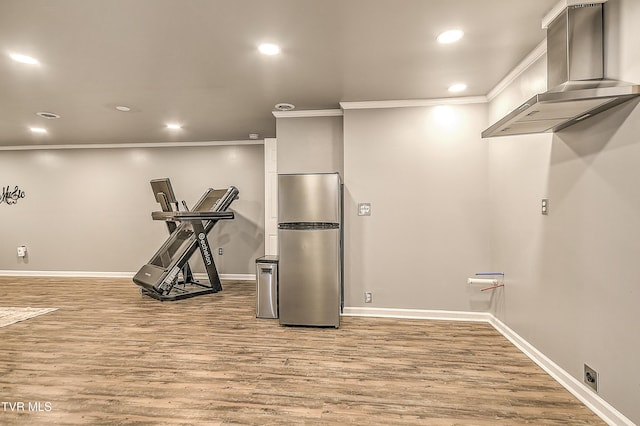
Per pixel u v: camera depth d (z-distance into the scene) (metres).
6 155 7.02
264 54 2.85
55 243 6.94
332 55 2.86
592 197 2.15
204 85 3.53
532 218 2.91
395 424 2.05
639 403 1.81
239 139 6.32
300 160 4.46
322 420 2.09
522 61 2.98
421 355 3.02
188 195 6.67
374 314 4.11
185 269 5.70
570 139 2.37
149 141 6.50
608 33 2.01
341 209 4.17
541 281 2.77
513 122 2.30
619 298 1.94
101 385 2.51
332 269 3.73
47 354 3.06
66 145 6.79
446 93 3.80
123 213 6.81
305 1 2.12
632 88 1.74
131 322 3.96
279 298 3.83
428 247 4.04
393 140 4.07
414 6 2.18
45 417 2.12
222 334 3.56
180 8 2.18
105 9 2.19
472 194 3.96
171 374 2.68
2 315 4.23
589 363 2.20
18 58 2.90
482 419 2.10
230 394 2.38
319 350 3.14
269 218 4.89
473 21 2.36
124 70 3.16
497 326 3.66
